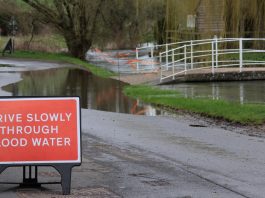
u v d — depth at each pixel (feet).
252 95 125.39
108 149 68.54
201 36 208.23
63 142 46.03
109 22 300.40
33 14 294.87
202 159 62.85
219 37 200.85
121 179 52.80
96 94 131.23
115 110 105.60
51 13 282.77
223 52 185.78
